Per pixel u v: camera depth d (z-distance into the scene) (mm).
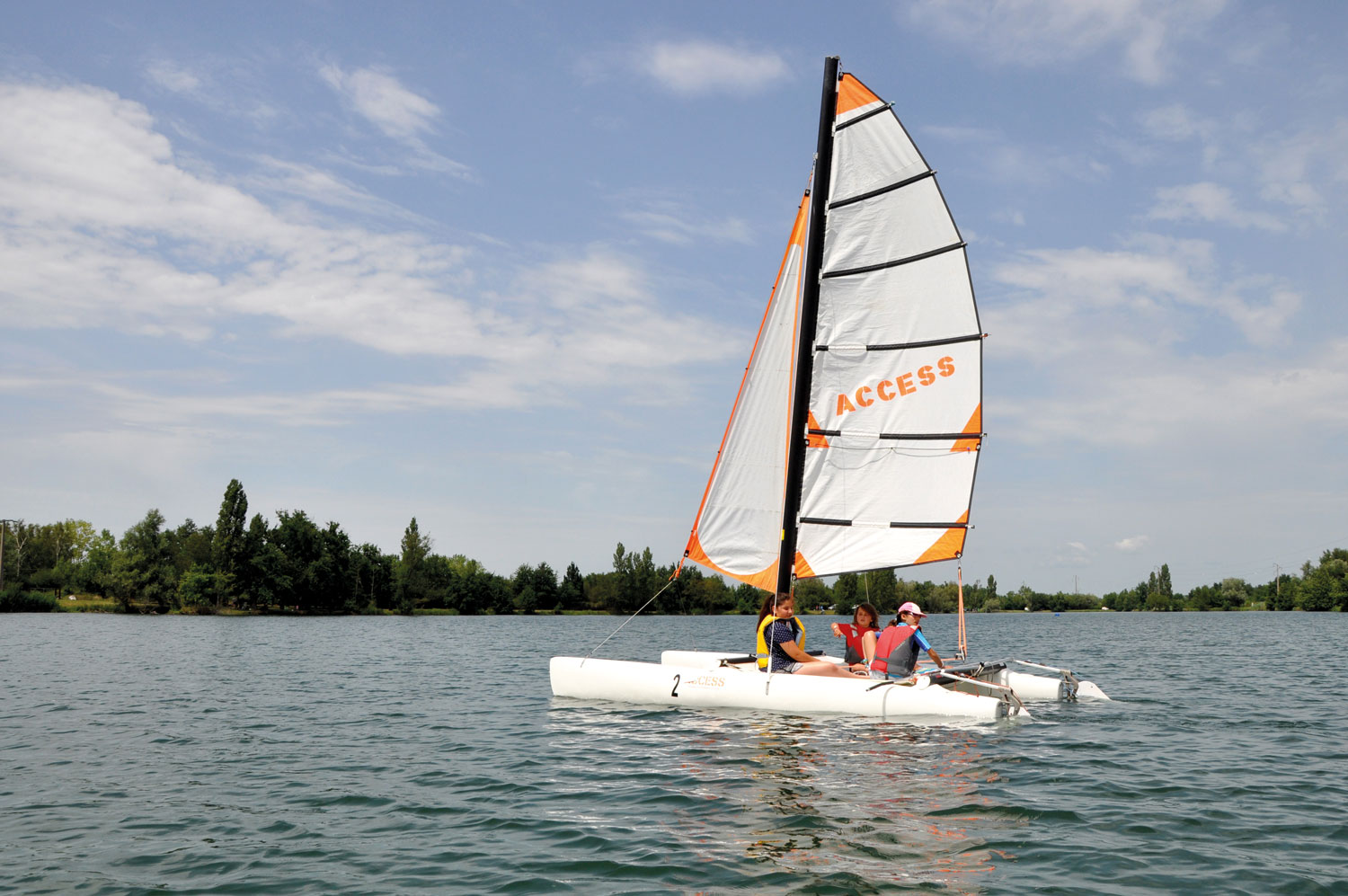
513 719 13945
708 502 15008
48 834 7512
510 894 5934
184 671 24562
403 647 39094
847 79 14266
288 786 9297
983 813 7820
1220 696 17328
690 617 124250
